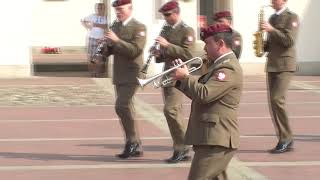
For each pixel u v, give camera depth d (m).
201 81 17.27
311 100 47.47
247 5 63.25
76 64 68.75
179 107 27.17
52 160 28.44
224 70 16.83
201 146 17.14
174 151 27.78
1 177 25.47
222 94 16.84
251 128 36.09
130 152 28.62
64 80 58.81
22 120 38.72
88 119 39.06
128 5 27.45
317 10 63.97
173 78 17.23
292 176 25.59
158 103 45.56
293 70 29.23
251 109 43.06
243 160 28.31
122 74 27.73
